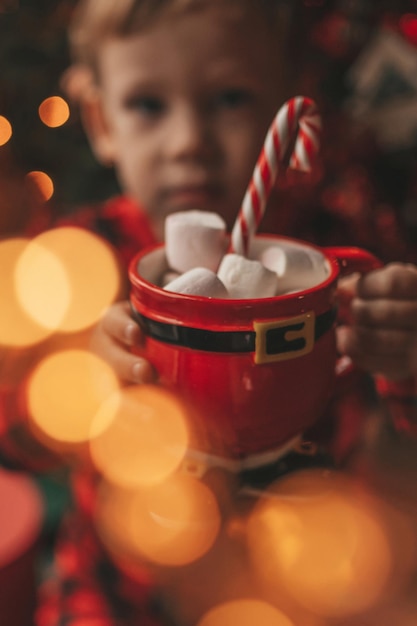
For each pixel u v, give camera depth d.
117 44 0.59
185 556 0.57
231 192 0.62
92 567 0.65
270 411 0.38
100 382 0.43
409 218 0.82
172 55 0.58
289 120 0.40
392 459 0.62
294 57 0.67
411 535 0.57
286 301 0.36
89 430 0.52
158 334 0.38
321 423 0.51
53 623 0.61
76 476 0.68
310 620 0.57
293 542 0.50
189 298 0.36
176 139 0.60
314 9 0.73
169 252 0.41
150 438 0.42
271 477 0.41
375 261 0.43
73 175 0.96
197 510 0.41
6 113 0.93
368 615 0.56
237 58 0.59
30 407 0.52
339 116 0.84
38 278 0.66
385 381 0.46
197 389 0.37
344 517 0.52
